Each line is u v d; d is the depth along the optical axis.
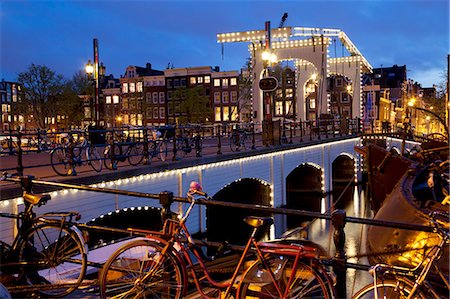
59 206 9.99
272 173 20.38
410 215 7.61
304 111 38.38
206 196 4.32
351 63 37.78
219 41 29.11
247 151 18.02
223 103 56.62
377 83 74.44
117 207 11.73
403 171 12.31
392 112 76.25
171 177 13.76
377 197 12.91
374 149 12.97
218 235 19.59
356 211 23.72
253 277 3.65
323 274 3.52
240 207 3.95
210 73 56.88
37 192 9.42
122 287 4.28
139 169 12.34
